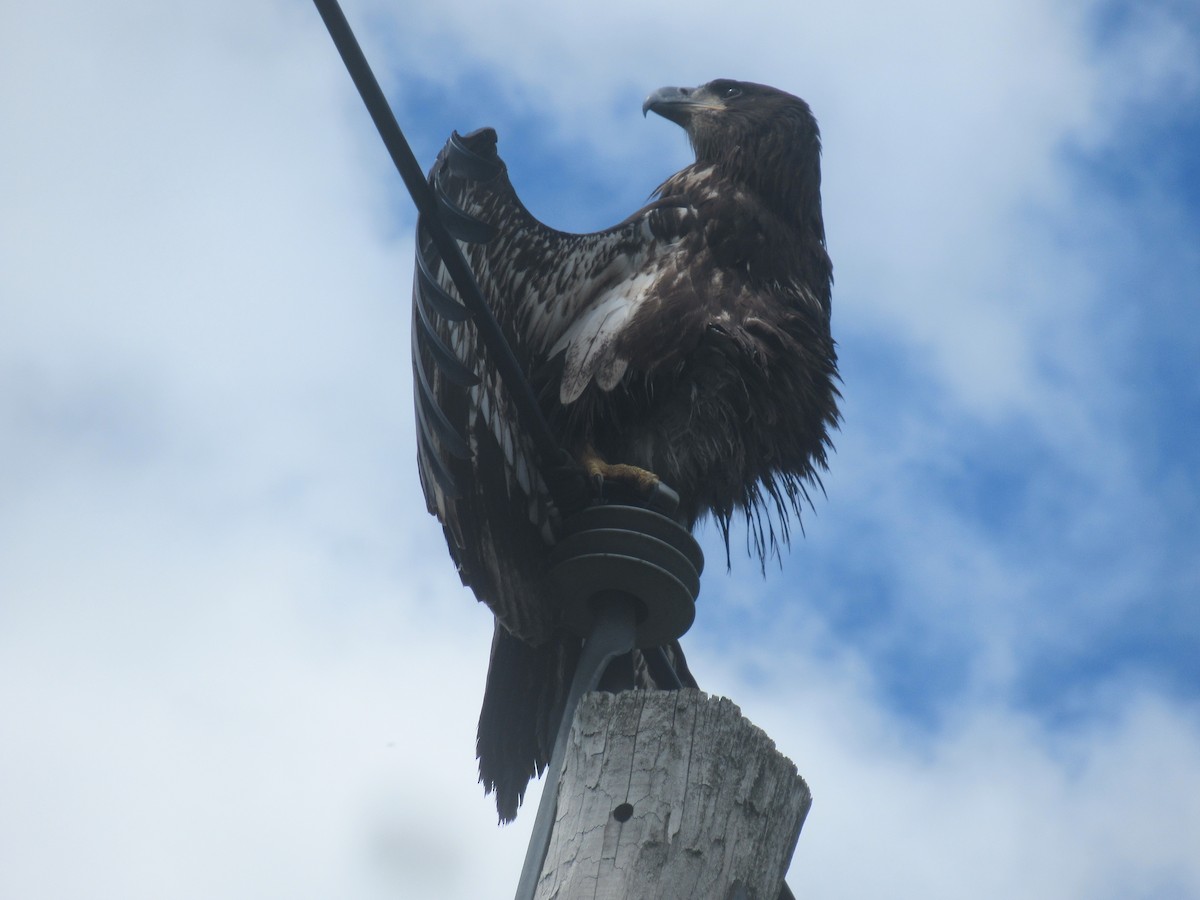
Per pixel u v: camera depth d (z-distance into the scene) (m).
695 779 6.53
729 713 6.73
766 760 6.72
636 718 6.74
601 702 6.86
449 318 8.07
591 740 6.74
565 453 8.66
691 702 6.74
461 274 7.89
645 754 6.61
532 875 6.51
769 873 6.54
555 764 7.08
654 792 6.50
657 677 9.07
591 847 6.41
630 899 6.24
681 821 6.43
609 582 8.25
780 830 6.66
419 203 7.64
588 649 8.07
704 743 6.63
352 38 6.86
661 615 8.32
